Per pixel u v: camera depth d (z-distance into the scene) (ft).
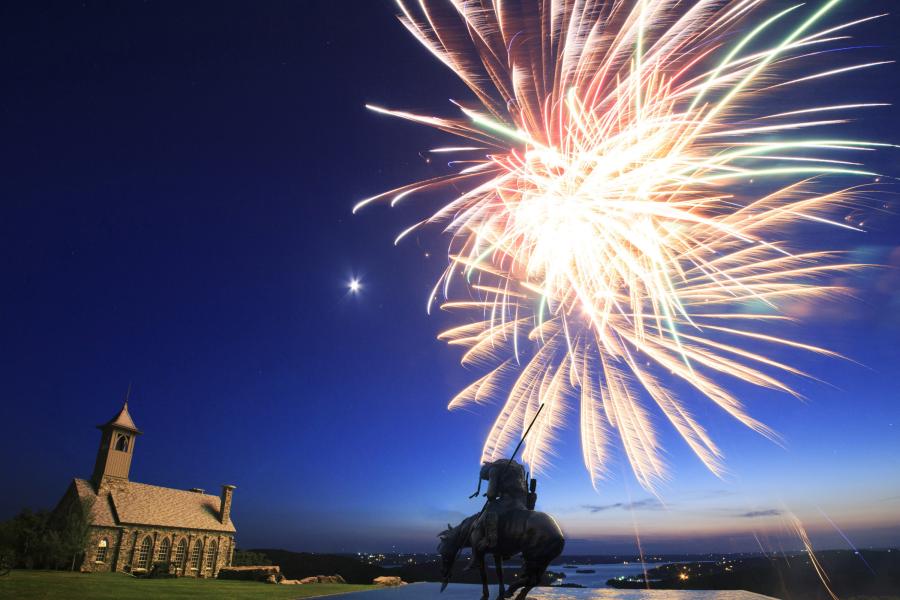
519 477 34.12
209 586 92.99
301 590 79.71
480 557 32.45
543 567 30.55
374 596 46.57
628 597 40.96
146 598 64.44
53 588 78.43
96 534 171.42
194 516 217.15
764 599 40.09
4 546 141.38
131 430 205.05
